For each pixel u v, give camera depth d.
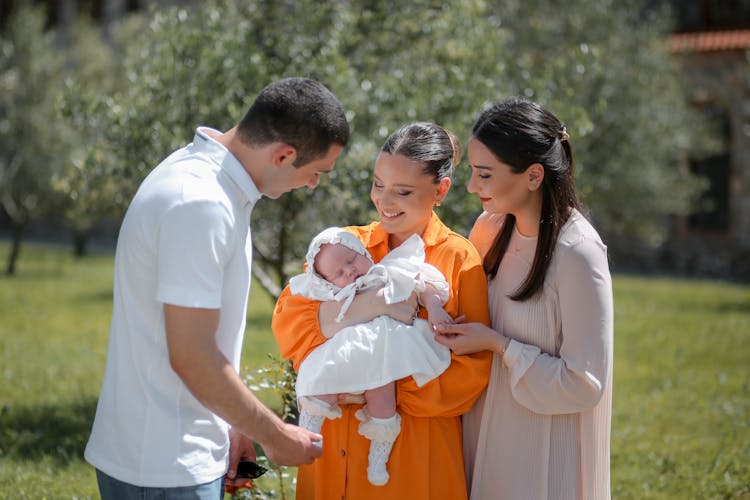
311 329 3.64
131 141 8.51
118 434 3.20
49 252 32.38
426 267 3.62
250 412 3.14
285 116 3.15
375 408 3.52
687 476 7.47
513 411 3.73
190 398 3.20
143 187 3.19
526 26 18.42
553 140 3.62
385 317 3.54
